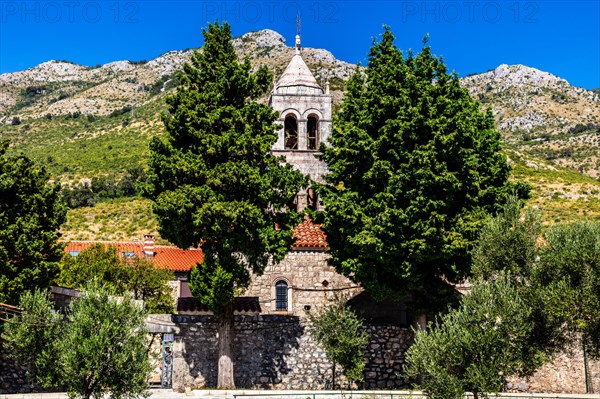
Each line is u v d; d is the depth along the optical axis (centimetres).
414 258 3359
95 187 10762
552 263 3041
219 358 3453
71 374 2739
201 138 3431
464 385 2736
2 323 3152
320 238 4331
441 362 2764
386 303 4219
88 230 8788
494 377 2647
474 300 2833
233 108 3497
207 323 3559
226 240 3316
